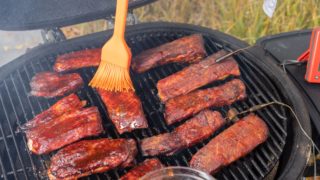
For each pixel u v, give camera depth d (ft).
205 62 1.95
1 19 2.00
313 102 1.87
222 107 1.88
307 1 3.19
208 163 1.58
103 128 1.77
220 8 3.38
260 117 1.82
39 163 1.69
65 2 2.13
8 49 3.40
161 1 3.41
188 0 3.41
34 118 1.74
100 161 1.58
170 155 1.68
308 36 2.18
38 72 2.00
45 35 2.23
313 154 1.72
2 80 1.93
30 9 2.08
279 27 3.15
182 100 1.82
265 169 1.62
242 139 1.65
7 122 1.81
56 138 1.65
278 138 1.71
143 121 1.72
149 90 1.94
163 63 2.03
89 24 3.31
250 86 1.96
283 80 1.90
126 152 1.59
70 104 1.78
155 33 2.22
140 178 1.40
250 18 3.21
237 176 1.66
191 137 1.67
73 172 1.55
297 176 1.53
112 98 1.81
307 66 1.92
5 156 1.71
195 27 2.23
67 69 1.97
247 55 2.06
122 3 1.72
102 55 1.83
